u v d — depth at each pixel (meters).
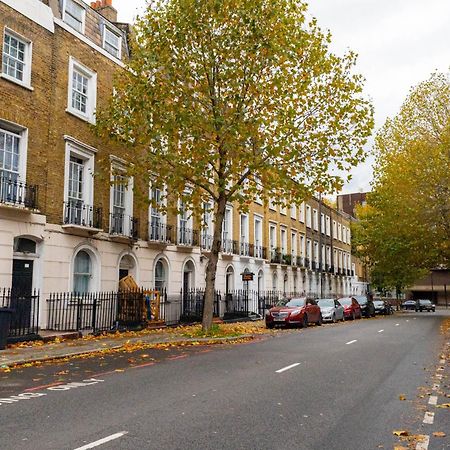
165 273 24.66
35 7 17.25
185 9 16.73
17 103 16.31
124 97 18.84
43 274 17.00
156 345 15.30
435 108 30.41
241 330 21.25
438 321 31.45
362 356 13.00
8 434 5.69
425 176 30.02
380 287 62.59
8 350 13.01
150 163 18.58
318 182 17.86
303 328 23.98
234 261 31.59
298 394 8.06
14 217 15.86
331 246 55.56
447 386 8.95
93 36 20.77
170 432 5.80
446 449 5.36
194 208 19.05
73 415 6.57
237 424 6.20
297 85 17.84
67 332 16.50
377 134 33.47
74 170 19.34
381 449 5.33
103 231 20.17
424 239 33.56
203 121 16.56
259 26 16.53
